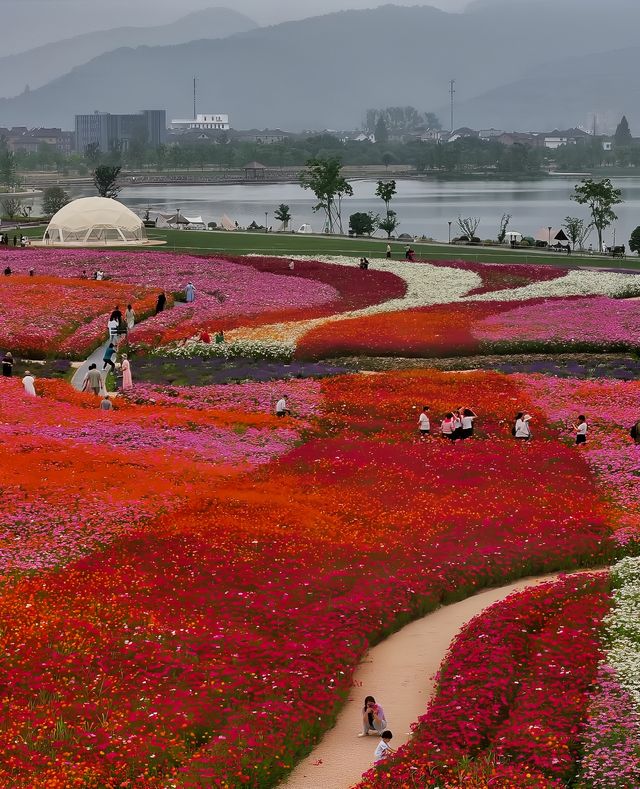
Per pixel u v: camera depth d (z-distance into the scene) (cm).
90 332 9381
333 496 5241
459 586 4266
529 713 2952
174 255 14638
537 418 6800
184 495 5122
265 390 7444
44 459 5478
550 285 12225
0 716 2955
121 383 7838
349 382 7688
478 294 11756
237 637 3562
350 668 3453
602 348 9088
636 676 3130
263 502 5072
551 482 5538
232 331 9512
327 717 3147
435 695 3281
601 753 2695
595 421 6675
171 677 3278
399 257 15588
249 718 3023
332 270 13362
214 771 2736
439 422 6844
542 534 4778
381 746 2872
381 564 4366
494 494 5319
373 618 3841
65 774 2652
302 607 3878
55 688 3141
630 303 10812
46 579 3984
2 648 3341
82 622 3581
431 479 5553
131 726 2945
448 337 9206
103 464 5503
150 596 3884
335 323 9838
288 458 5944
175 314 10288
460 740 2853
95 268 13338
